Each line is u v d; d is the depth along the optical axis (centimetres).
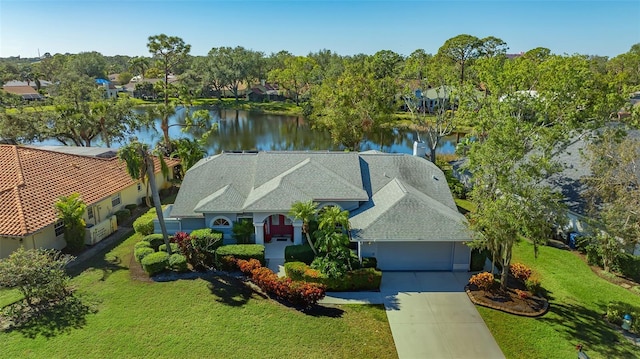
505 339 1698
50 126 4656
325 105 6022
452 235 2159
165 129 4422
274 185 2572
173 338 1653
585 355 1485
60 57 15850
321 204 2511
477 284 2036
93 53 15562
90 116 4634
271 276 1998
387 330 1747
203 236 2295
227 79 11569
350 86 5200
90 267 2292
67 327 1720
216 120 9012
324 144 6500
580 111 2681
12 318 1783
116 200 3086
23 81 14112
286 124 8562
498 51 6153
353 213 2458
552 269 2311
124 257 2425
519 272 2114
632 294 2033
